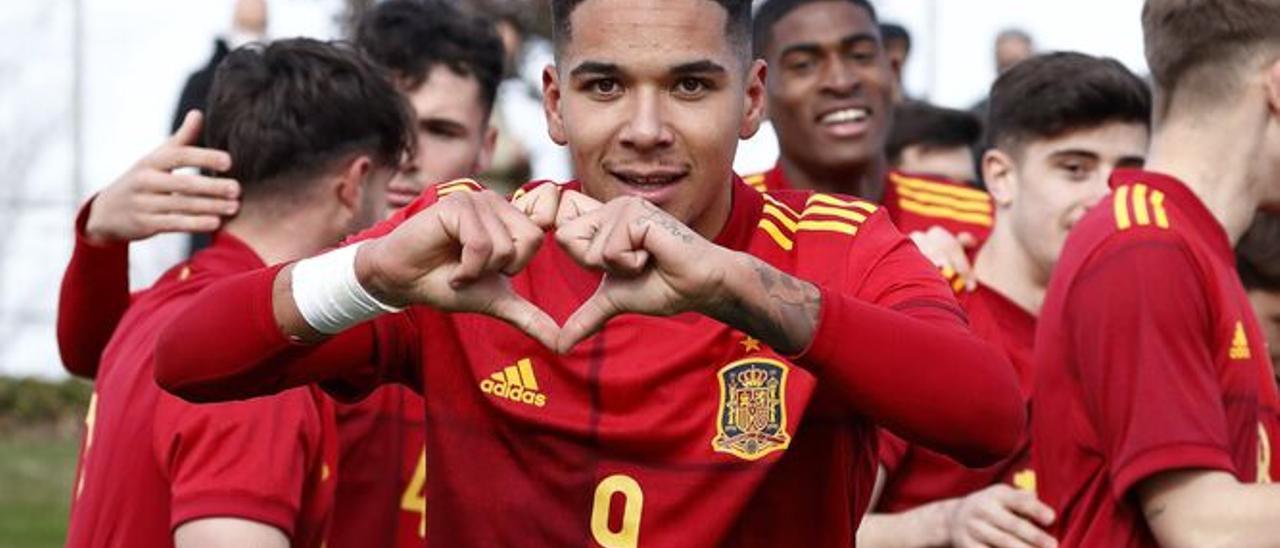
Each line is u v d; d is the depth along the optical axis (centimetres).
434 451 384
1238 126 488
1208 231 481
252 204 514
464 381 382
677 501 373
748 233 382
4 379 1981
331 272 351
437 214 337
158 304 500
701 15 361
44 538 1355
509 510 380
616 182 366
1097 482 484
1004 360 362
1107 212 487
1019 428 362
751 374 374
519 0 2250
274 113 511
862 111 743
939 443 353
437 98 649
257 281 360
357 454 527
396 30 653
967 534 536
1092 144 621
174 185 523
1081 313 479
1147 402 463
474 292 339
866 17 746
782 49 746
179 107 699
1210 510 457
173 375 366
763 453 372
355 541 525
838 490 382
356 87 519
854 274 379
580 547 376
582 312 337
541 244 338
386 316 380
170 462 459
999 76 649
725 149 366
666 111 363
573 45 366
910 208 741
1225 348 476
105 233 538
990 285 635
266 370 363
